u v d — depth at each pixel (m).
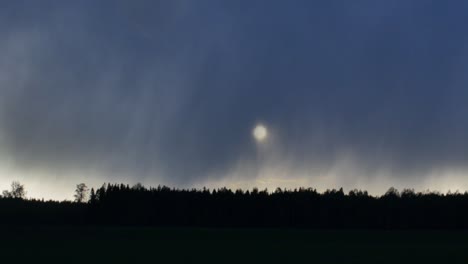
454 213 140.62
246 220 147.50
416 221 140.75
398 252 68.81
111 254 62.66
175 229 113.00
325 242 88.38
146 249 70.12
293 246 78.62
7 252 63.69
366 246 79.25
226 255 63.84
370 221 142.75
